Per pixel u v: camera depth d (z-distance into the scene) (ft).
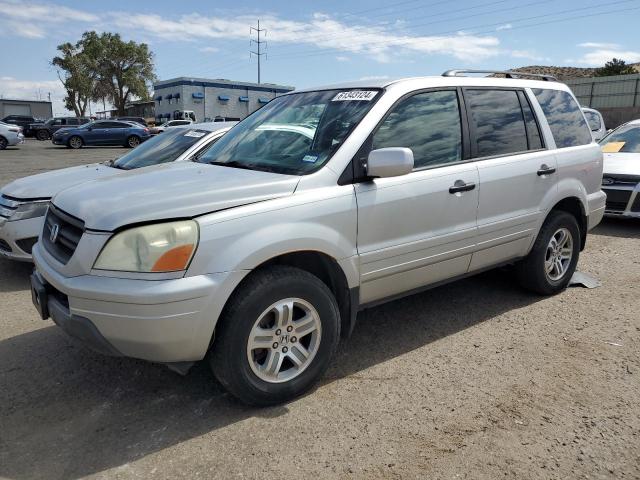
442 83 13.16
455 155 13.01
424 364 12.12
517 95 14.99
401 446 9.18
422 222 12.09
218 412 10.26
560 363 12.06
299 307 10.38
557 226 15.64
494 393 10.83
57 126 126.11
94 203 9.87
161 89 209.97
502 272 18.47
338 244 10.64
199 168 12.05
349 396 10.80
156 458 8.95
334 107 12.37
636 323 14.20
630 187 24.70
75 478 8.49
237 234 9.46
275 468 8.67
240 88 206.69
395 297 12.38
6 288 17.81
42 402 10.72
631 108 113.80
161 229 9.04
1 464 8.82
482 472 8.52
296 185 10.39
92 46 216.54
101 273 9.06
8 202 18.29
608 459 8.82
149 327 8.87
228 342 9.53
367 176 11.16
